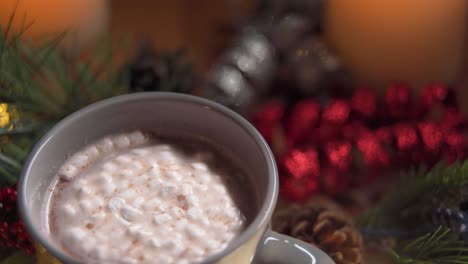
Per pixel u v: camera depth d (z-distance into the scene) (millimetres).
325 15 581
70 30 538
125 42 578
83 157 392
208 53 608
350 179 521
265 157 374
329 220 440
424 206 451
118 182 378
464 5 536
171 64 516
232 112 390
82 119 388
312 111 524
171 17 634
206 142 398
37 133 460
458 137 507
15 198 413
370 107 529
